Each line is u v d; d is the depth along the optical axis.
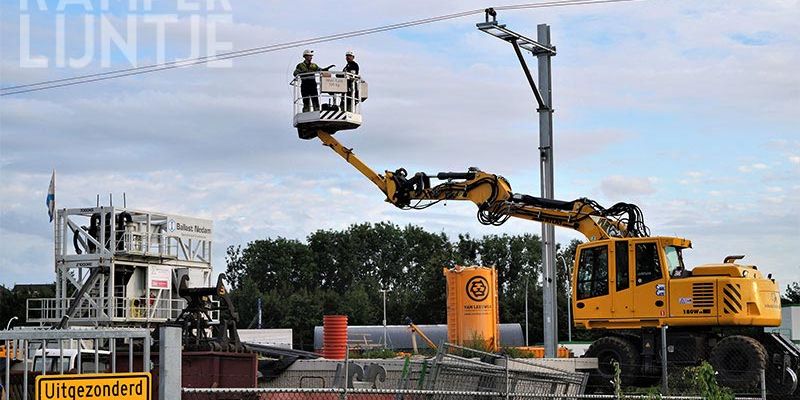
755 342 23.70
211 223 46.00
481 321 33.28
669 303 24.70
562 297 91.00
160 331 9.77
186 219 44.72
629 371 24.91
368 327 47.72
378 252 140.38
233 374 20.27
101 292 41.47
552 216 27.56
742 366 23.69
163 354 9.70
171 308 43.06
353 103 29.31
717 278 24.31
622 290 25.36
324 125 29.08
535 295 97.31
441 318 100.75
